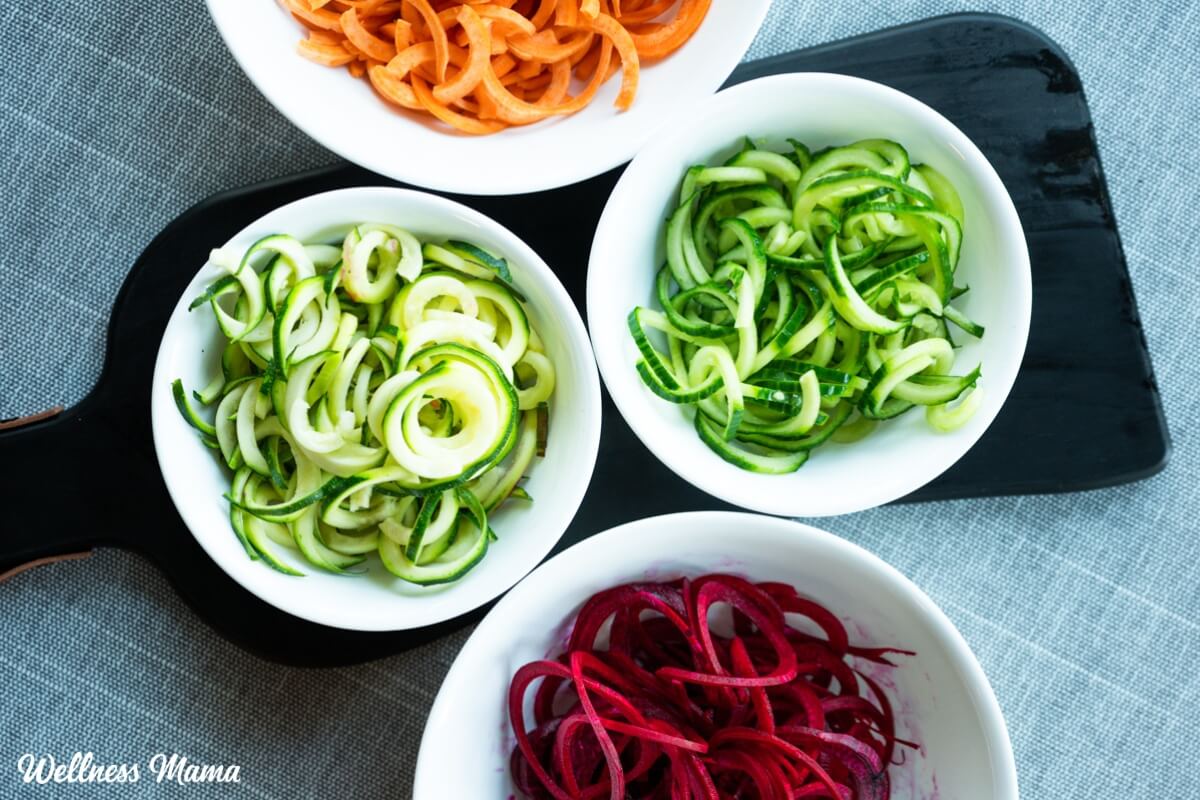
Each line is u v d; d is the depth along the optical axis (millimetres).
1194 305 667
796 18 658
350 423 589
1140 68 662
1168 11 660
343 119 601
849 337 611
